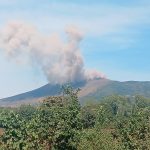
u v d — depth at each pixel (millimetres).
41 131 55688
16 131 53125
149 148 65688
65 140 57469
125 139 67750
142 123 69562
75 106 60188
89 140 62719
